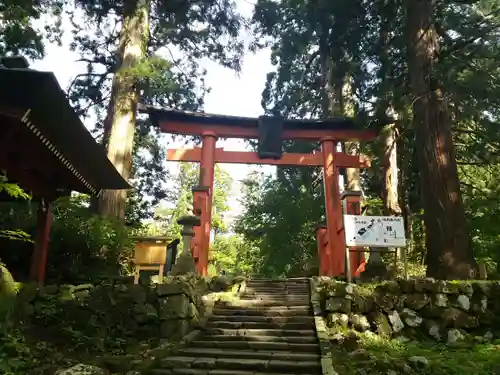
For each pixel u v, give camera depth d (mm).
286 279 11266
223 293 9633
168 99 19328
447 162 10055
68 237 9984
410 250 15430
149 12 15062
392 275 10469
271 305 8953
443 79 10711
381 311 8156
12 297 6473
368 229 9531
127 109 13312
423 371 5891
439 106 10516
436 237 9609
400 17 14156
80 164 8430
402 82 13258
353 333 7426
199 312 8336
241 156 13680
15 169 7574
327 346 6582
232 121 13711
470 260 9289
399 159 16156
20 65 6047
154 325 7523
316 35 18281
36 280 8141
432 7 11703
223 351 6668
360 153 16438
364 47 16156
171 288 7742
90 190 9766
